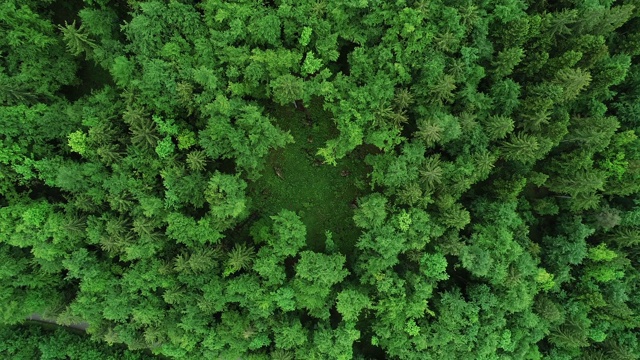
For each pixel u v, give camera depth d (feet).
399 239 101.50
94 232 98.17
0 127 91.50
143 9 89.97
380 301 104.47
